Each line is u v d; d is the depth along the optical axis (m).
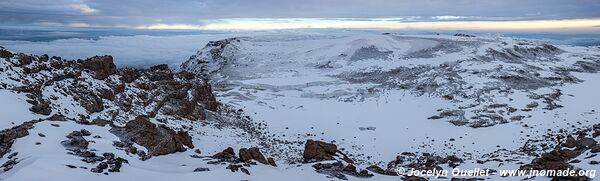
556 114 66.94
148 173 26.69
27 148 27.12
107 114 45.91
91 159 26.41
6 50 44.59
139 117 36.75
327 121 69.06
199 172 27.91
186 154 35.56
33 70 44.75
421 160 46.38
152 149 33.19
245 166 31.14
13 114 35.91
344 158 40.69
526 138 56.75
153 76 60.59
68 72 48.50
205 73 119.56
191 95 61.50
